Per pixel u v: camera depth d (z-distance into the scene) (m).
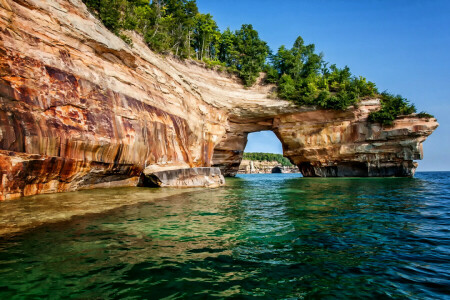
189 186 17.86
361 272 4.34
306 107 34.91
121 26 19.08
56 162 10.97
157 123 18.77
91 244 5.37
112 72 15.90
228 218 8.16
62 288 3.58
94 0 18.06
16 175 9.33
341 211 9.49
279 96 35.72
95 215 7.95
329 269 4.44
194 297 3.47
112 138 14.02
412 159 31.20
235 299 3.45
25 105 9.96
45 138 10.40
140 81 18.48
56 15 12.59
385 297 3.57
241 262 4.68
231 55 40.41
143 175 17.30
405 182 24.05
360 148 33.31
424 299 3.53
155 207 9.74
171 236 6.13
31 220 6.88
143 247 5.32
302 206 10.59
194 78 31.03
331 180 28.17
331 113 34.78
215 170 20.31
